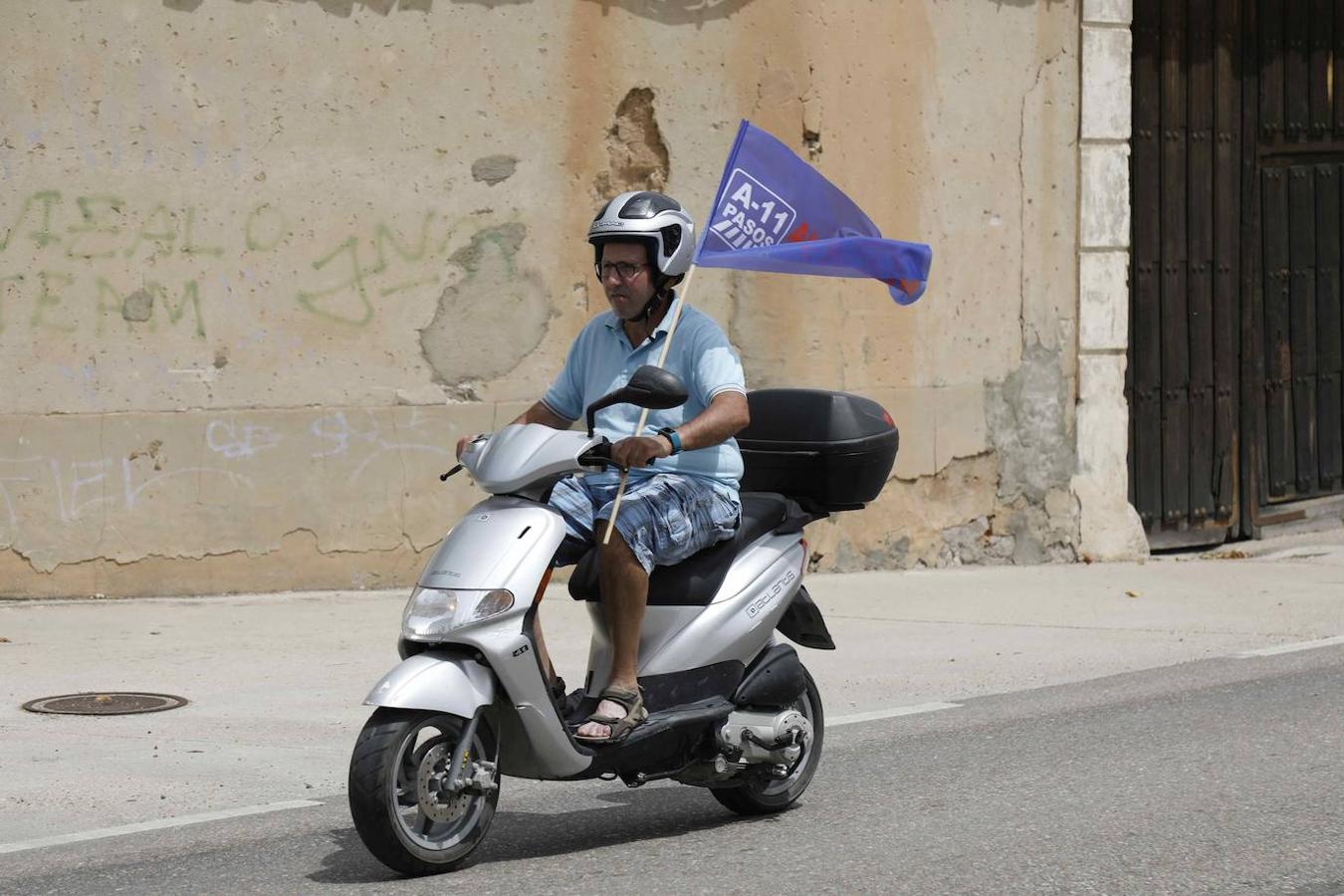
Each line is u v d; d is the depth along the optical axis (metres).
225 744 10.25
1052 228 18.41
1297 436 20.97
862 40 17.12
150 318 14.66
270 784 9.32
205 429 14.86
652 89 16.31
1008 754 9.95
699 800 9.03
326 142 15.13
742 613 8.17
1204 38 19.81
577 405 8.51
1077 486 18.66
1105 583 17.09
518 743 7.53
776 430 8.65
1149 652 13.48
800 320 16.89
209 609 14.49
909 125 17.45
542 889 7.30
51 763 9.74
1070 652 13.49
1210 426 20.06
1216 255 20.05
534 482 7.52
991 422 18.12
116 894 7.28
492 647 7.25
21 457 14.36
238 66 14.80
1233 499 20.31
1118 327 18.78
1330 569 18.14
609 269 8.02
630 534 7.66
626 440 7.50
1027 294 18.28
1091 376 18.67
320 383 15.22
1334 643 13.72
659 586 8.02
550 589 15.79
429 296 15.56
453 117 15.56
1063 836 8.11
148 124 14.57
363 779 7.13
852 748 10.18
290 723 10.81
